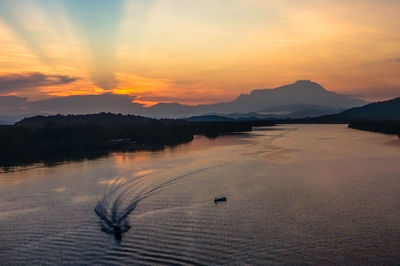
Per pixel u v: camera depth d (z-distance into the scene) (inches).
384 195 2047.2
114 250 1360.7
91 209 1833.2
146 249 1360.7
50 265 1262.3
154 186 2320.4
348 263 1253.1
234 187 2277.3
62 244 1421.0
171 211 1795.0
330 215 1713.8
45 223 1642.5
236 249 1354.6
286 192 2138.3
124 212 1782.7
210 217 1700.3
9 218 1718.8
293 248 1363.2
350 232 1509.6
